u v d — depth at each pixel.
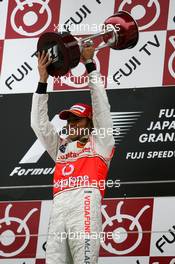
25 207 14.78
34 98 12.23
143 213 14.42
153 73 15.09
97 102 11.84
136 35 12.90
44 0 15.77
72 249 11.55
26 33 15.71
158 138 14.78
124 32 12.75
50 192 14.81
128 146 14.80
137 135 14.84
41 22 15.71
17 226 14.70
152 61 15.15
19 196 14.85
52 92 15.30
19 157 15.08
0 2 15.86
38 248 14.55
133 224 14.38
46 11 15.72
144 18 15.35
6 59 15.63
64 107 15.20
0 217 14.78
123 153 14.76
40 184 14.88
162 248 14.20
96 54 15.31
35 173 14.95
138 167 14.67
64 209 11.63
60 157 12.13
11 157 15.09
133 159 14.71
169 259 14.14
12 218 14.75
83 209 11.55
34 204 14.78
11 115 15.34
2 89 15.48
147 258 14.19
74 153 12.03
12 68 15.57
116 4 15.52
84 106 12.49
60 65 11.99
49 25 15.66
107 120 11.90
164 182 14.54
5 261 14.57
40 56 12.09
